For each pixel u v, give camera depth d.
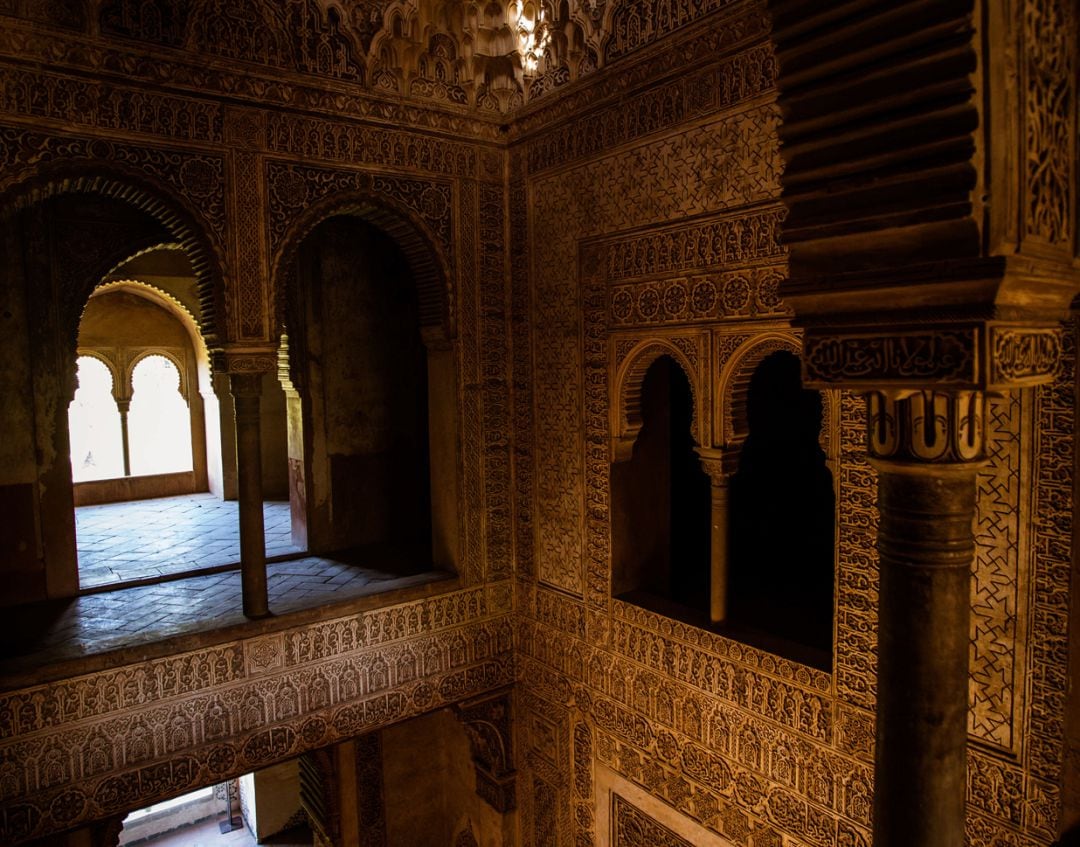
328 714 5.46
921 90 1.80
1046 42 1.89
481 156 5.93
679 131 4.61
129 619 5.31
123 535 8.13
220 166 4.94
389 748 7.79
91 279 6.16
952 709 2.07
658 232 4.80
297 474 7.40
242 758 5.12
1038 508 3.18
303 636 5.34
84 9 4.41
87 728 4.59
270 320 5.18
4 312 5.75
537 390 5.91
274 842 10.16
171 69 4.71
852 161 1.95
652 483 5.56
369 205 5.50
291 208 5.20
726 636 4.64
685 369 4.71
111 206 6.26
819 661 4.20
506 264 6.09
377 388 7.57
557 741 6.01
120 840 10.27
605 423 5.33
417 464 7.80
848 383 2.09
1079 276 2.07
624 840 5.46
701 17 4.38
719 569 4.78
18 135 4.30
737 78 4.25
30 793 4.43
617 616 5.36
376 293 7.54
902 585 2.09
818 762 4.14
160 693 4.82
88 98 4.49
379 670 5.68
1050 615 3.17
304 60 5.13
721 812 4.71
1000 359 1.86
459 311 5.90
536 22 5.53
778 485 6.95
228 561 6.80
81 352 10.21
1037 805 3.26
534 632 6.14
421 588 5.86
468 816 7.62
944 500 2.03
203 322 5.20
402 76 5.51
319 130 5.27
